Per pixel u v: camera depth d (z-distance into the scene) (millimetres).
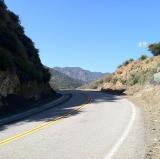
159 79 46938
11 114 27750
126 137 15469
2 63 32156
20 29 48812
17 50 39062
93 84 101875
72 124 20031
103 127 18609
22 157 11742
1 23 39906
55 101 41031
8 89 32094
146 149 12914
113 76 82875
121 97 45375
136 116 23594
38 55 50406
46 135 16281
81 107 31094
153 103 33375
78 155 12055
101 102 36500
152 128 18047
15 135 16375
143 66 71062
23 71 37344
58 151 12703
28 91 37688
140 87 55094
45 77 47531
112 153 12312
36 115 25734
